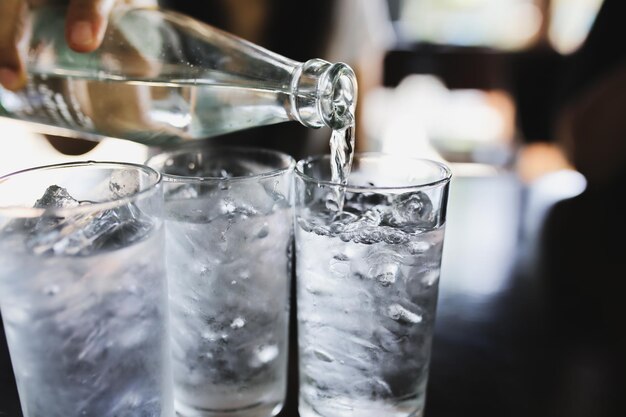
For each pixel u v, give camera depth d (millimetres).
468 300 405
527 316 388
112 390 239
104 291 229
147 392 250
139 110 381
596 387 325
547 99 1438
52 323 228
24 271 224
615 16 876
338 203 284
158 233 245
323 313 278
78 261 224
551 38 1472
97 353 233
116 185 265
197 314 283
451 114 1489
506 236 492
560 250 470
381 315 273
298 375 337
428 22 1654
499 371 338
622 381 329
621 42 881
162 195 251
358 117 832
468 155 1282
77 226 235
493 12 1614
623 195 566
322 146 712
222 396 292
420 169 307
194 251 278
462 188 582
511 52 1483
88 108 387
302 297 288
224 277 279
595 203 549
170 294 286
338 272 271
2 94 386
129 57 369
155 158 318
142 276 239
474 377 333
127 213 240
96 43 344
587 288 420
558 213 533
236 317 284
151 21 377
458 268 443
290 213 302
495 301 404
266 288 289
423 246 275
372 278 270
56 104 392
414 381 286
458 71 1545
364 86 833
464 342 363
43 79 380
